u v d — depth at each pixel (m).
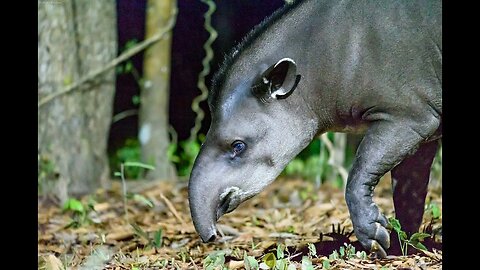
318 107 8.11
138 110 17.72
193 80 19.25
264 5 16.88
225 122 8.04
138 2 18.50
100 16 15.06
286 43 8.10
